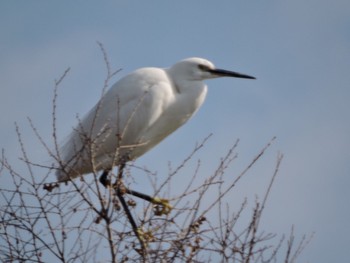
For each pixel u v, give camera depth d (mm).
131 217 11312
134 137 13133
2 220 8195
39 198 8180
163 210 11141
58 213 8219
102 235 8297
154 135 13781
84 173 12609
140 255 8641
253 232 8156
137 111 13055
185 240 8398
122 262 8375
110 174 8852
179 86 13898
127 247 8383
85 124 12945
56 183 9078
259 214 8195
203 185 8586
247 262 8078
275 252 8148
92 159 8492
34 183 8227
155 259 8375
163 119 13742
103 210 8344
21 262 8281
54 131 8547
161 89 13297
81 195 8305
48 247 8211
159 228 8617
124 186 9516
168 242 8477
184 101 13828
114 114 12922
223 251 8180
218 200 8539
